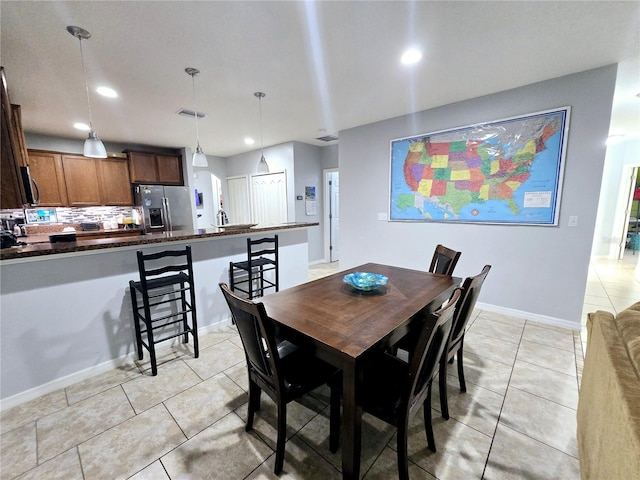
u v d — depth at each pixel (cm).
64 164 432
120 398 188
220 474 135
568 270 273
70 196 438
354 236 434
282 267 363
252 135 458
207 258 283
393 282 204
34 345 189
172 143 509
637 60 229
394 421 122
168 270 220
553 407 175
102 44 196
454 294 124
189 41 196
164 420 168
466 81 266
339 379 144
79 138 450
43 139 424
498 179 300
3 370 179
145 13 167
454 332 158
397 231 386
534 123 274
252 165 595
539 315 292
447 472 134
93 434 158
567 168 264
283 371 146
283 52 213
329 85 271
